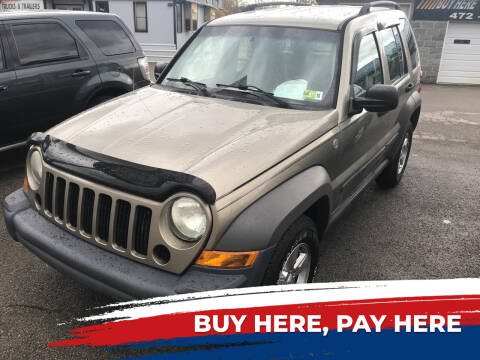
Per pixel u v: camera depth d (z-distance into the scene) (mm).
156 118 2896
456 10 16016
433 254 3908
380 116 3959
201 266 2168
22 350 2607
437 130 8750
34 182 2793
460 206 4977
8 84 4996
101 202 2350
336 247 3971
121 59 6168
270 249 2262
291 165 2557
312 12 3908
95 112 3121
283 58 3402
